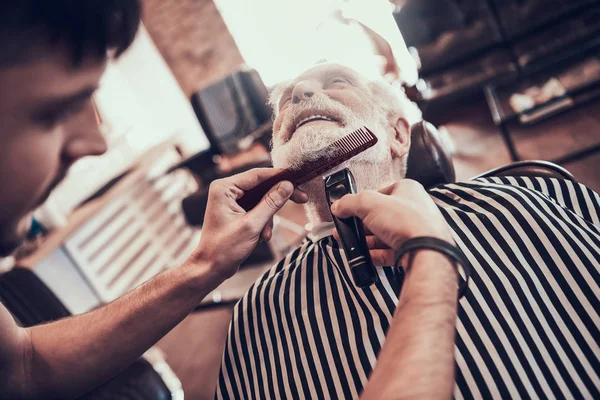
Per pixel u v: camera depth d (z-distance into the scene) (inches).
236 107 128.2
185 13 159.6
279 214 148.9
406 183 26.6
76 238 119.5
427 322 19.1
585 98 90.4
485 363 29.3
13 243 19.9
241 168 118.3
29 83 15.0
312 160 35.6
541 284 30.6
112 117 159.8
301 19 154.4
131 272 132.2
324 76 45.8
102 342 35.5
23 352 35.2
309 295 37.8
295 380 35.9
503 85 108.8
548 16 110.9
